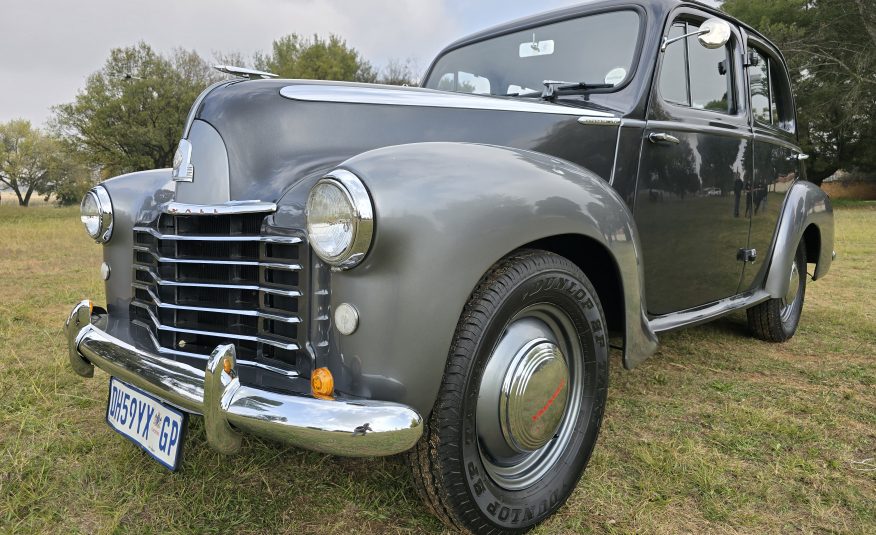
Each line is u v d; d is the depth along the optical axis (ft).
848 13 70.49
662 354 11.21
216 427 4.71
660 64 8.01
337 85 6.75
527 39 9.32
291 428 4.42
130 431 6.01
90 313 6.64
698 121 8.66
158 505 5.97
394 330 4.67
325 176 4.68
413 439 4.46
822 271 12.89
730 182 9.43
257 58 114.73
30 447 7.06
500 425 5.39
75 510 5.88
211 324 5.73
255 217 5.45
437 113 6.75
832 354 11.35
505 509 5.33
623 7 8.43
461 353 4.89
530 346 5.53
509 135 6.86
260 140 6.02
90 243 29.40
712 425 7.98
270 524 5.70
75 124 104.94
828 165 81.15
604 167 7.41
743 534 5.64
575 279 5.75
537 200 5.38
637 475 6.68
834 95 72.54
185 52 107.34
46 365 9.80
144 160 105.19
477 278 4.88
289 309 5.17
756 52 10.91
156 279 6.05
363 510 5.91
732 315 14.57
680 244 8.54
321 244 4.66
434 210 4.73
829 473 6.74
